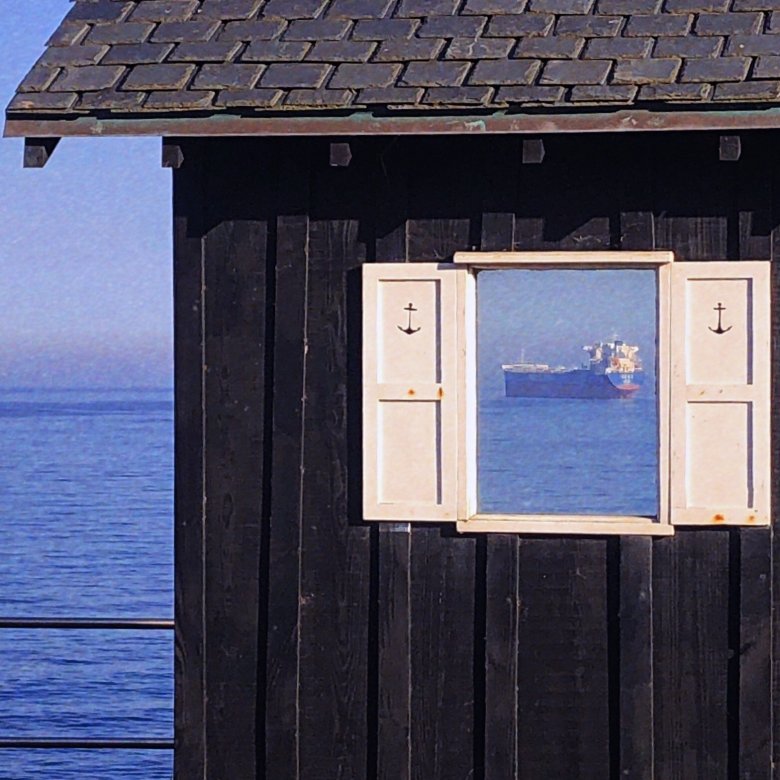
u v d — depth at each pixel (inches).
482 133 308.5
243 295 337.7
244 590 337.7
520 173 329.1
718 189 324.8
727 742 325.4
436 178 331.6
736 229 324.2
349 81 314.5
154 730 1642.5
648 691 325.7
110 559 1984.5
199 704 338.6
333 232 335.0
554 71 310.8
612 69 309.9
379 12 331.9
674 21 319.6
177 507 339.3
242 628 337.7
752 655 323.6
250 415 337.7
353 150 332.5
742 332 323.0
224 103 313.0
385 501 331.9
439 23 326.6
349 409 334.6
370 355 331.6
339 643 335.3
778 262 323.6
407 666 332.5
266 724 335.6
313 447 335.6
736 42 311.7
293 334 335.3
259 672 337.1
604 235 327.6
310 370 335.9
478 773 331.6
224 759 338.0
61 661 1701.5
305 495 335.9
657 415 327.6
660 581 326.3
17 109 318.0
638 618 325.7
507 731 329.1
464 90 309.3
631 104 303.4
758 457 322.0
